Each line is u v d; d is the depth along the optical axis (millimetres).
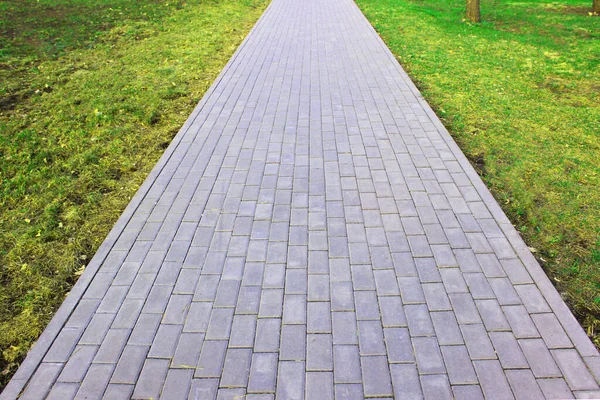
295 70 8281
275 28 11602
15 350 3000
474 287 3373
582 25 12352
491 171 5027
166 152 5332
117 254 3740
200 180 4777
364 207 4316
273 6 14672
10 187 4789
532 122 6266
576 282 3518
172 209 4312
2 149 5531
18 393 2635
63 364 2809
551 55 9625
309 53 9352
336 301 3244
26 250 3889
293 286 3385
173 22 12047
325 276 3479
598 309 3277
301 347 2891
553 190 4672
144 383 2680
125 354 2869
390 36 11109
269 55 9211
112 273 3541
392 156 5238
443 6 15031
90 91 7344
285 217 4180
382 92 7180
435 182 4719
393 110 6496
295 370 2742
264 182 4730
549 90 7566
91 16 12203
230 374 2723
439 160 5141
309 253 3723
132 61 8898
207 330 3027
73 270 3705
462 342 2928
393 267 3566
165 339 2969
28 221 4242
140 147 5676
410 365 2773
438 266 3578
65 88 7473
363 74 8047
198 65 8711
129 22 11781
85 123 6273
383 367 2758
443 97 7195
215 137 5699
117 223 4113
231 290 3357
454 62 9031
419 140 5605
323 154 5289
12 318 3246
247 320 3102
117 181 4953
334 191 4570
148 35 10781
